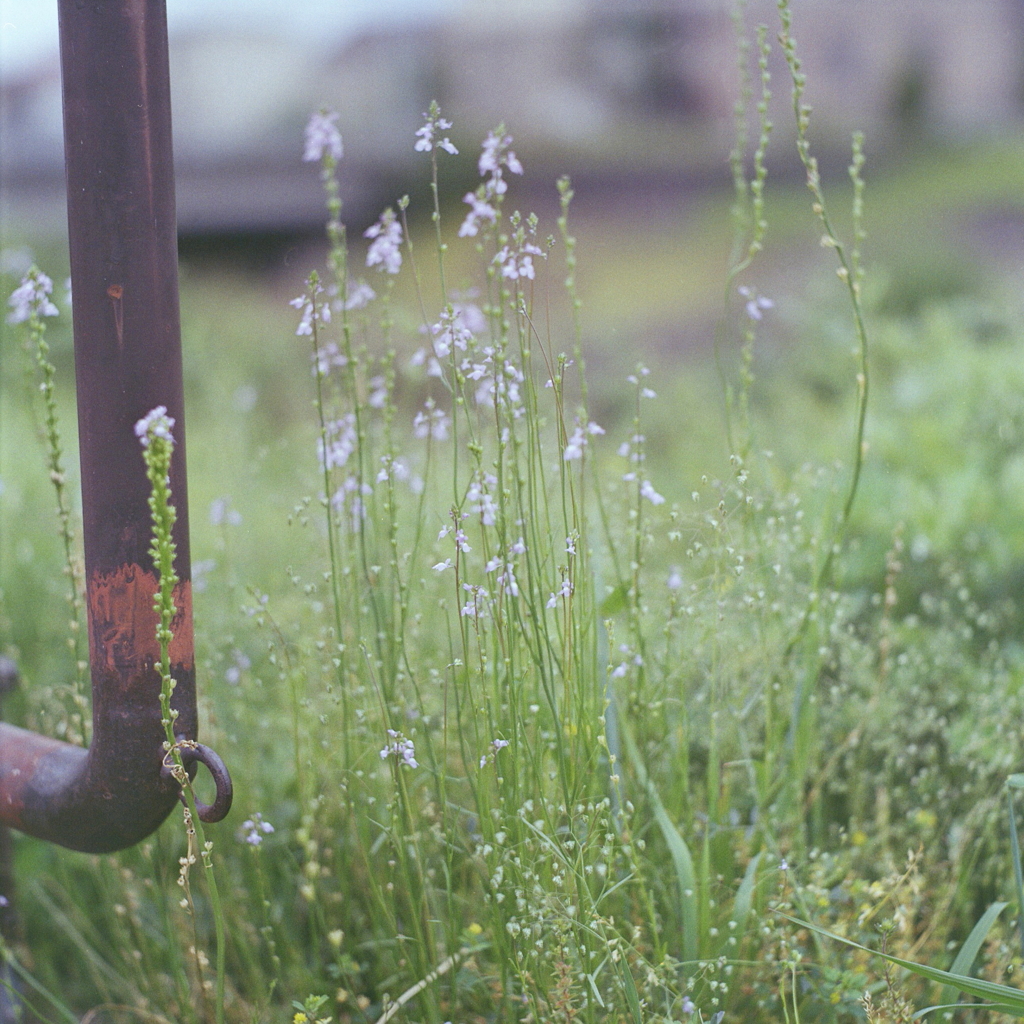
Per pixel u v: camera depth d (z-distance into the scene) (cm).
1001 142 1797
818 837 219
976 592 306
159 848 204
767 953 192
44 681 279
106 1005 212
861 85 1969
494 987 197
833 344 485
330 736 226
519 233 173
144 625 155
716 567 197
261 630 220
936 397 385
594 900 177
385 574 212
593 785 181
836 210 1401
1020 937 177
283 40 1417
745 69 222
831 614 235
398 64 1422
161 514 141
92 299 148
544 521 197
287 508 327
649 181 1437
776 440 428
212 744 235
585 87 1498
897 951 194
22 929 230
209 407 551
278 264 1257
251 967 208
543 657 192
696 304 978
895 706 238
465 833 212
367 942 214
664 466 437
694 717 232
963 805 235
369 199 1330
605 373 704
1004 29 1998
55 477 185
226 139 1351
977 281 869
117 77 144
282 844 230
